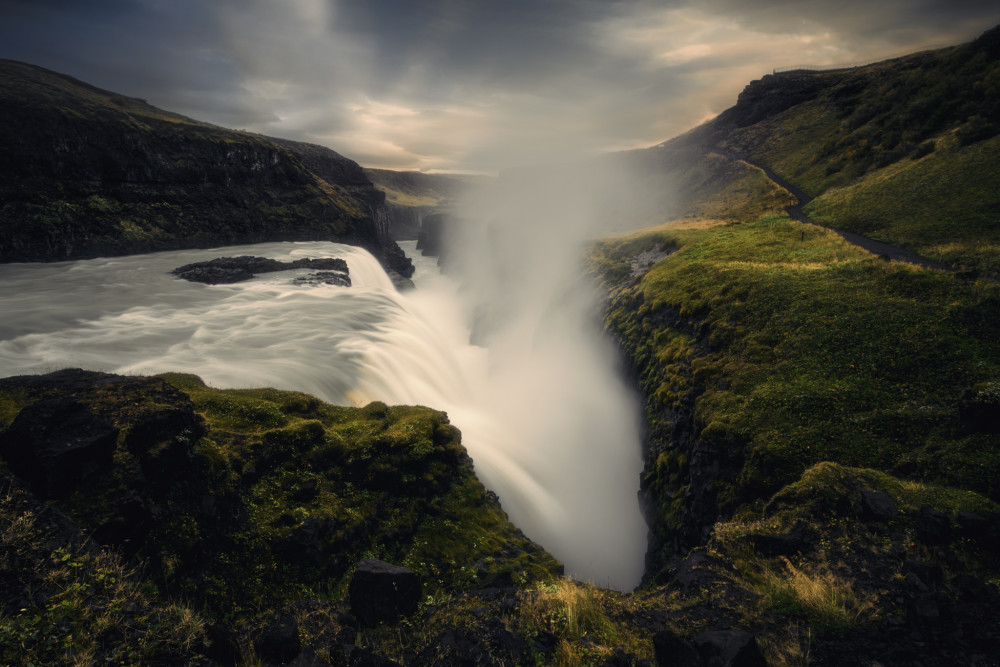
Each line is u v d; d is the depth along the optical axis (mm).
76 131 80375
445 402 40969
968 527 10781
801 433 18844
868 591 9180
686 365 28562
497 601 9531
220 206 95938
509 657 7656
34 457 9305
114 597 6770
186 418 13852
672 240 56469
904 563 9781
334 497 16938
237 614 11820
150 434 12219
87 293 50719
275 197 107062
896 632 7887
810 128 101375
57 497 9367
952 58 73375
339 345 38250
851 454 17328
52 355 31156
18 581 6438
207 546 12578
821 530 11797
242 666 7113
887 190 50750
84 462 9922
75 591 6535
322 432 18812
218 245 90750
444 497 19844
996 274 28109
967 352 20109
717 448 20859
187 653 6426
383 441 19500
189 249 86125
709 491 20297
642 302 40938
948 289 24359
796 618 8609
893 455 16812
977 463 14734
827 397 20125
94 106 89375
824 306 26016
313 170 136250
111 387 13570
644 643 8258
